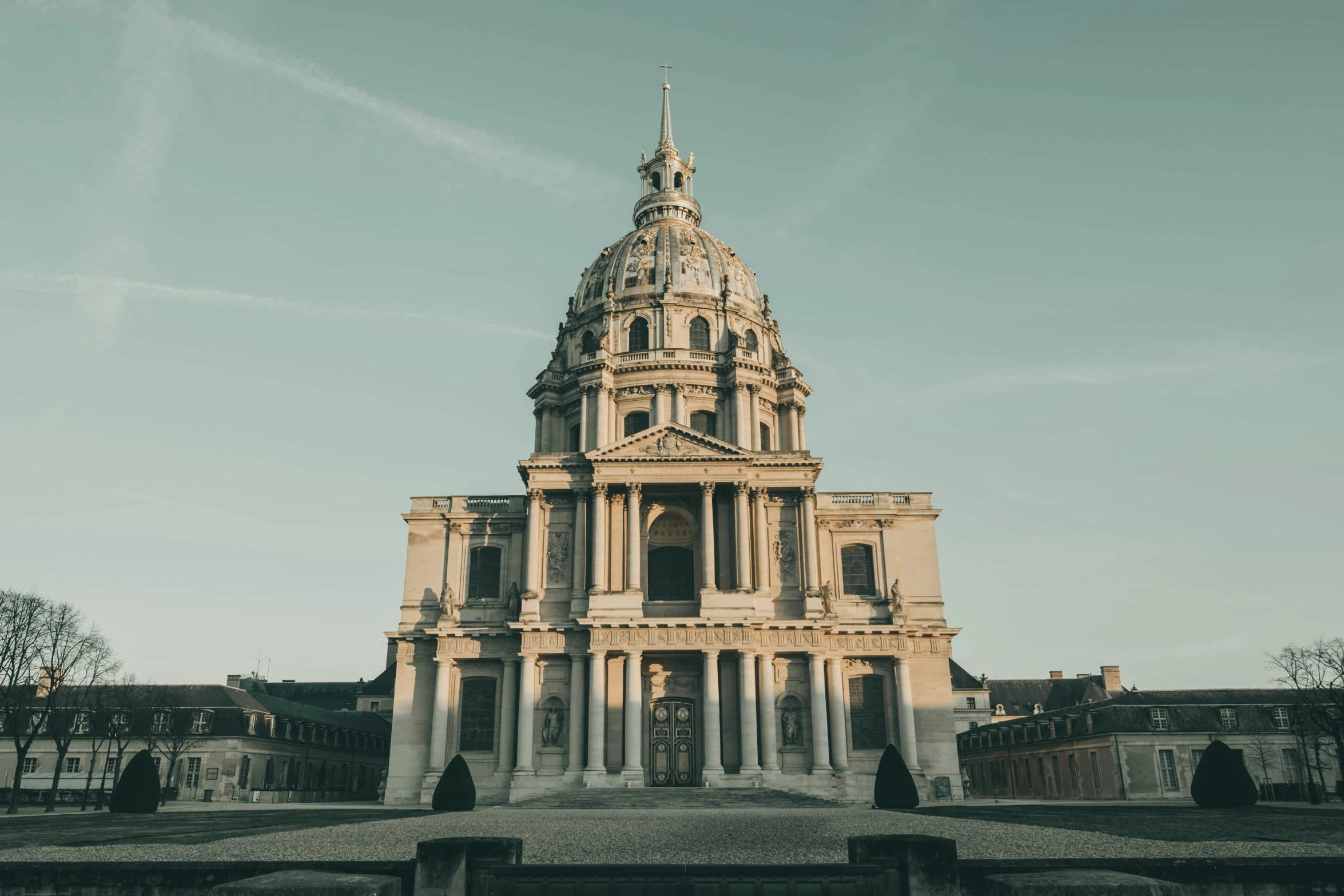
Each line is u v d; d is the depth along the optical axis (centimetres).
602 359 9888
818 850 3175
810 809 5922
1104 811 5456
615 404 9881
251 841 3334
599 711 7350
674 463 8025
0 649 7669
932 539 8425
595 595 7675
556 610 7906
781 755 7538
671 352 9950
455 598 8144
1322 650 9431
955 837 3472
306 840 3412
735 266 11075
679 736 7644
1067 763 10162
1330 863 2156
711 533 7931
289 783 9962
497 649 7900
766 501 8238
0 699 7975
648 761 7575
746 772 7225
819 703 7569
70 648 8181
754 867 2075
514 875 2095
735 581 7888
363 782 11600
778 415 10262
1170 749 9175
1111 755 9200
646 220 11712
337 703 15688
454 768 6050
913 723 7856
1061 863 2155
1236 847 2972
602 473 8006
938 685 8031
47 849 2958
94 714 8825
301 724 10269
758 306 10925
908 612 8225
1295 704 8969
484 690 7944
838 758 7594
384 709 14275
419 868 2072
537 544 8019
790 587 8056
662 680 7762
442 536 8469
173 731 9088
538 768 7494
